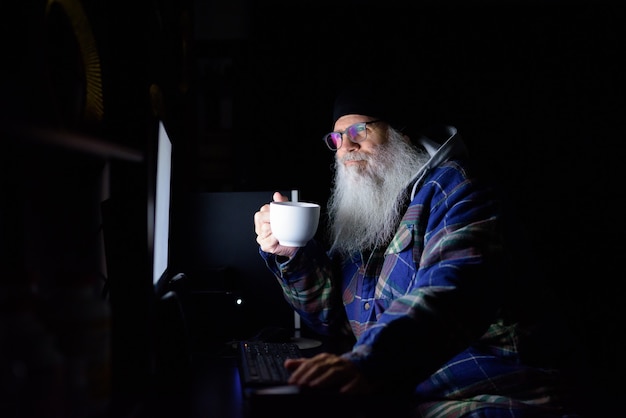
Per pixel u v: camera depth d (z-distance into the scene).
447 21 3.73
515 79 3.76
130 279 1.08
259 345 1.53
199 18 3.78
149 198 1.09
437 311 1.11
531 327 1.40
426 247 1.40
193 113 2.76
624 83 3.76
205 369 1.43
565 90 3.77
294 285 1.79
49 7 1.04
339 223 1.81
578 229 3.83
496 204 1.42
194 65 2.80
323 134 3.74
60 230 1.10
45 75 0.97
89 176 1.26
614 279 3.84
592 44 3.75
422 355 1.06
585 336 3.84
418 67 3.75
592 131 3.78
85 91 1.17
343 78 3.73
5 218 0.90
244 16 3.80
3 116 0.52
